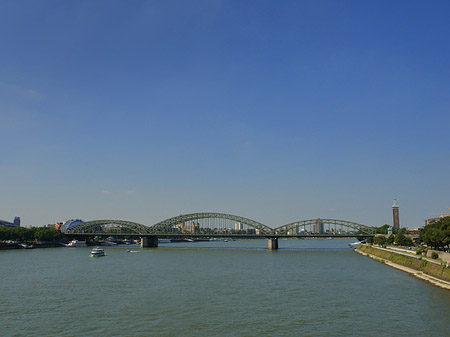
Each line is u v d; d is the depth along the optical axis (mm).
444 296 91250
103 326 67938
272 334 63250
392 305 82375
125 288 103875
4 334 63875
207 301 87062
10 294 95688
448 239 137000
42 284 110750
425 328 66125
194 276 127625
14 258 195625
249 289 102188
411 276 125688
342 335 62594
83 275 129750
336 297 91000
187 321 70625
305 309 79375
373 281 114938
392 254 174875
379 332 64062
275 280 118188
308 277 124750
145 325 68375
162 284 110625
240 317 73250
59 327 67562
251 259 194375
